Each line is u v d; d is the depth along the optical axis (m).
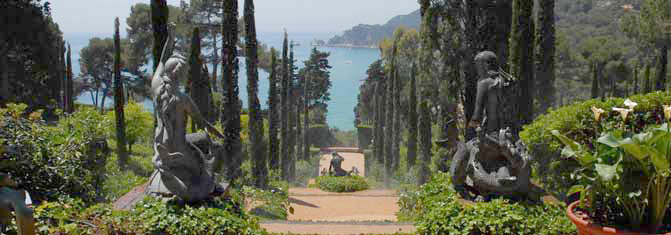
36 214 7.11
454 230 7.57
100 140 10.76
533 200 8.36
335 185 23.97
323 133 55.47
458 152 9.01
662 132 4.46
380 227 9.41
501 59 16.53
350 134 60.03
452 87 17.34
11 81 31.64
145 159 24.53
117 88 21.58
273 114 23.98
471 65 16.83
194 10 41.66
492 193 8.39
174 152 7.79
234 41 17.08
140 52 45.12
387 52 63.78
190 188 7.93
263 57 48.78
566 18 68.94
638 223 4.59
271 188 18.55
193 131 10.48
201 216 7.69
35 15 29.84
